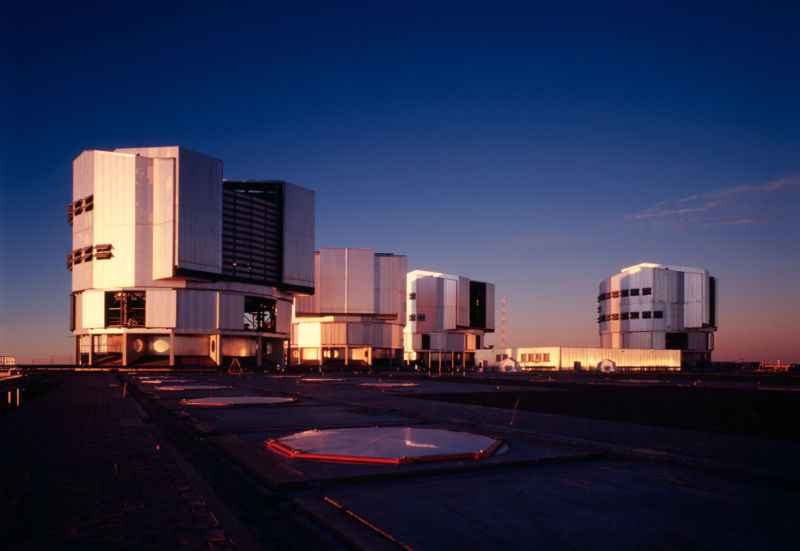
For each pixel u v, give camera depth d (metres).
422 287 141.00
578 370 105.50
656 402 26.22
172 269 84.69
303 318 127.12
